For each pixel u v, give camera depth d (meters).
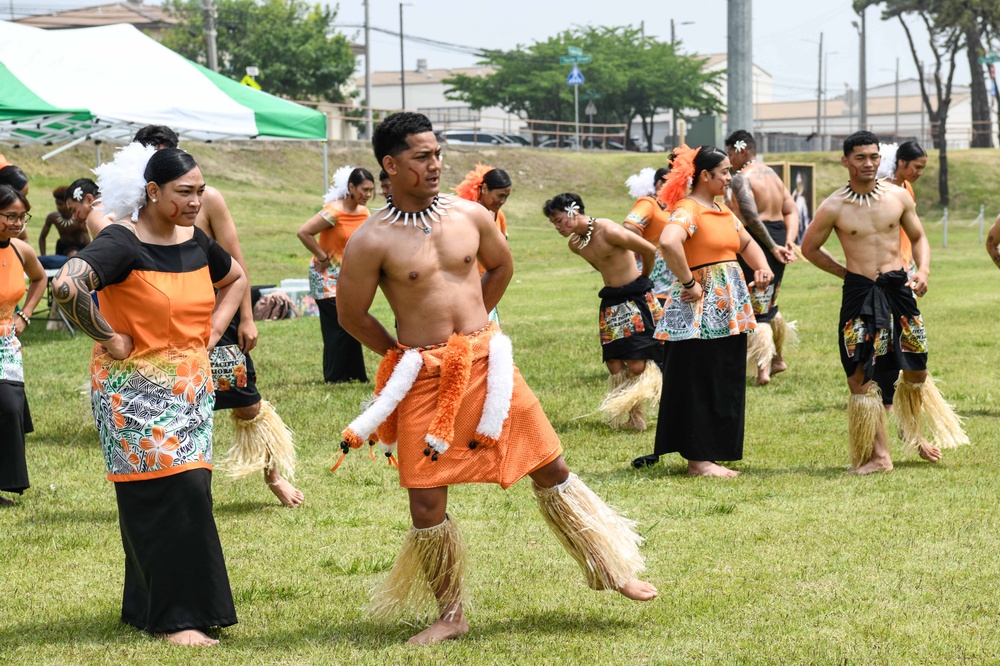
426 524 4.50
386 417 4.45
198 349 4.55
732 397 7.16
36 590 5.18
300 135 14.64
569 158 45.28
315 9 59.56
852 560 5.30
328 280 10.78
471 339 4.50
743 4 18.58
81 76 12.99
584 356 12.11
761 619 4.58
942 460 7.36
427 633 4.48
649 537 5.81
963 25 41.72
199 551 4.46
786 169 23.50
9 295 6.75
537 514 6.37
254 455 6.50
